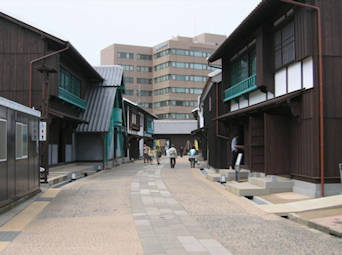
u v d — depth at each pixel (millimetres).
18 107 9867
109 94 26609
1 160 8508
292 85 12273
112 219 8188
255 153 14156
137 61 77938
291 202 10211
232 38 16125
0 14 17938
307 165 11180
